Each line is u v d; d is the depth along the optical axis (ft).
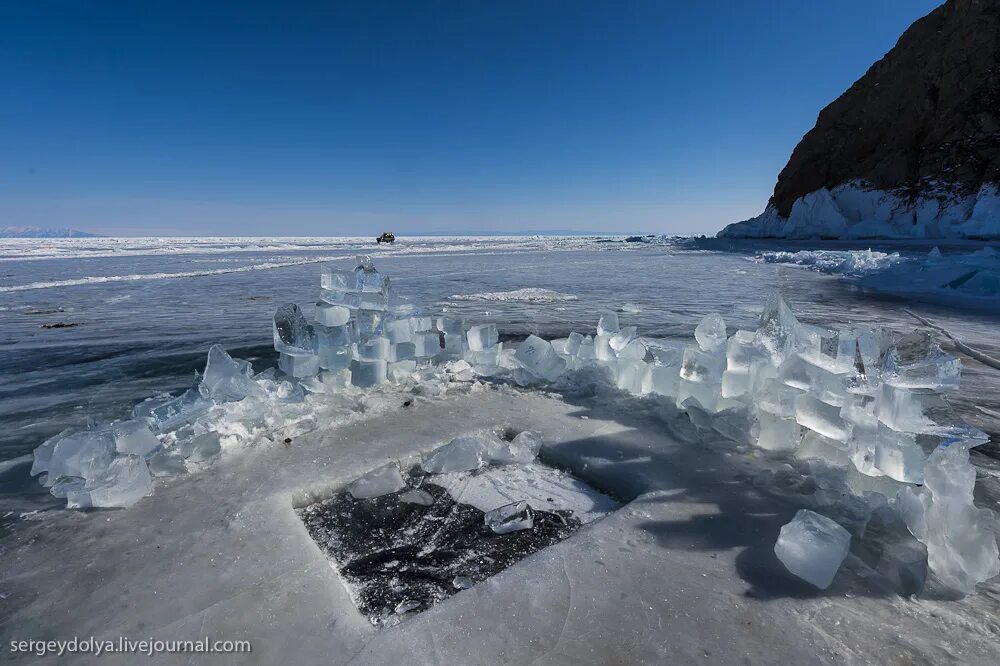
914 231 101.35
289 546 5.31
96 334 18.75
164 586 4.70
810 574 4.59
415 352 11.51
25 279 44.60
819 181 131.44
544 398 10.20
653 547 5.16
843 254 50.90
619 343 11.40
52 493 6.48
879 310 22.91
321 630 4.14
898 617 4.23
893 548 4.86
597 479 7.04
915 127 114.01
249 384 8.93
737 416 7.83
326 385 10.39
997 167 96.84
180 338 17.85
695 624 4.12
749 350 8.39
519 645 3.92
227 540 5.39
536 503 6.51
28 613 4.39
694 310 23.71
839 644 3.92
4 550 5.34
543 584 4.61
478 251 98.48
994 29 104.83
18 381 12.39
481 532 5.86
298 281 41.37
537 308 24.94
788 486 6.35
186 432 7.84
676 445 7.75
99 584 4.75
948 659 3.78
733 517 5.72
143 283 40.16
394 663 3.78
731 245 106.22
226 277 45.21
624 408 9.52
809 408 6.82
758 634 4.02
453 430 8.46
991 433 8.57
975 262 30.99
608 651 3.85
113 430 7.13
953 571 4.56
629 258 70.08
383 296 11.23
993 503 6.08
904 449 5.56
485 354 12.23
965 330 17.92
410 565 5.28
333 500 6.62
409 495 6.72
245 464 7.20
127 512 6.01
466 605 4.36
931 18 118.93
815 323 19.62
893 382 7.16
